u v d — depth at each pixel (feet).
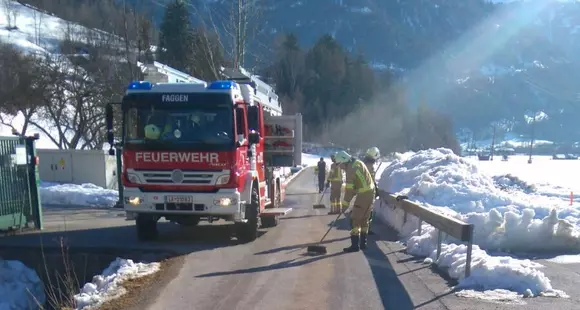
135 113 31.17
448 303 19.60
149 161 30.55
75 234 36.17
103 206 55.36
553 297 20.06
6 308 26.37
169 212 30.58
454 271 23.39
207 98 30.73
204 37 79.36
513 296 20.18
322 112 276.62
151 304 20.33
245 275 24.41
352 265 26.22
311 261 27.25
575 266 24.86
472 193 38.19
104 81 84.07
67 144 87.81
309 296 21.09
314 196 74.18
